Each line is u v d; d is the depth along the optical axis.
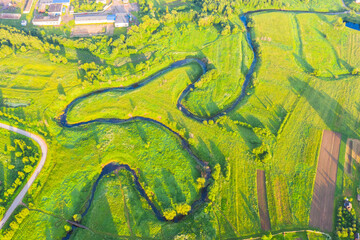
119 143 121.00
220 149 119.75
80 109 136.75
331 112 136.62
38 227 93.38
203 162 116.12
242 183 107.12
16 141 114.25
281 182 107.25
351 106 140.38
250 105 140.62
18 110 132.25
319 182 106.88
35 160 110.62
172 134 127.44
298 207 99.56
